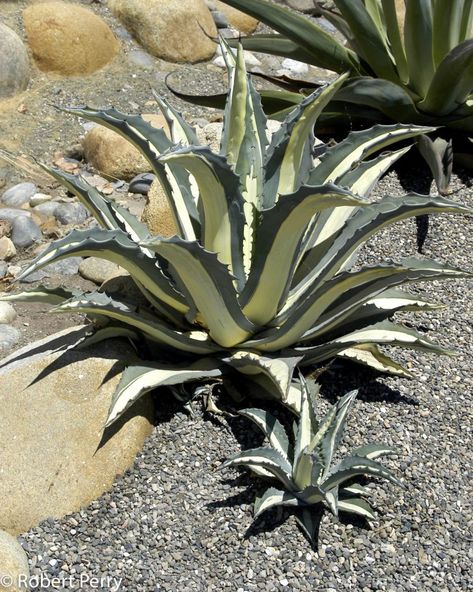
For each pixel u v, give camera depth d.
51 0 3.20
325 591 1.42
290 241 1.49
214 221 1.57
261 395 1.66
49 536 1.48
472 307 1.98
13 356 1.74
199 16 3.23
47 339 1.77
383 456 1.62
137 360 1.68
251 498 1.54
